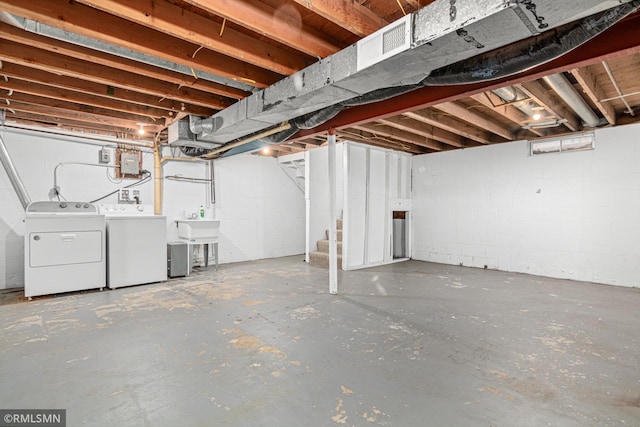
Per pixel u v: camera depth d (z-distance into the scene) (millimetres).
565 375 2025
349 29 2160
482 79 2143
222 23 2400
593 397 1789
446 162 6250
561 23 1661
